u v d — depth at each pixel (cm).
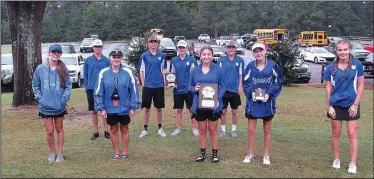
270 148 742
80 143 773
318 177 580
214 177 575
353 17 7038
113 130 651
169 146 752
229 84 827
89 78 798
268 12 8138
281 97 1549
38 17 1210
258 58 619
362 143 807
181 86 841
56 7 7300
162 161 653
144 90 833
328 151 729
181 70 834
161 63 831
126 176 580
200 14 7488
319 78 2573
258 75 620
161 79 834
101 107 636
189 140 800
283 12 7475
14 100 1215
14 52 1206
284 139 820
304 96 1585
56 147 741
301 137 846
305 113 1194
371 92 1756
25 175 583
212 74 624
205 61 621
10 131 883
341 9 6994
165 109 1200
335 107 608
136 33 6919
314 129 953
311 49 3775
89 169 611
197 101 634
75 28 7094
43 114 633
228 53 827
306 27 7088
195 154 696
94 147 742
